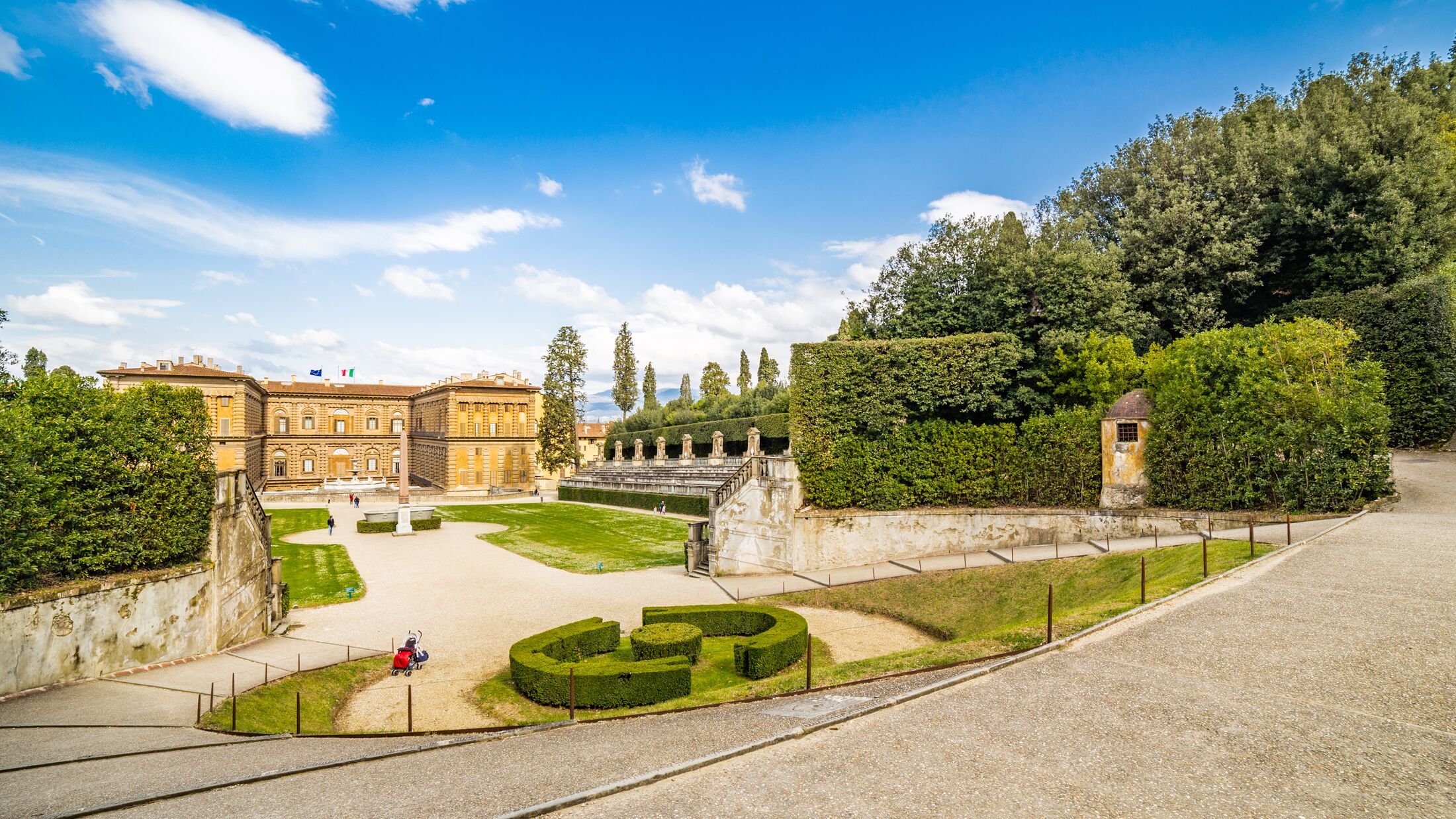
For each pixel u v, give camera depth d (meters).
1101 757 9.41
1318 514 25.20
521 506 76.06
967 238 41.09
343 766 12.02
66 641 18.09
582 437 137.62
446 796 9.91
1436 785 8.24
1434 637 12.66
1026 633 16.53
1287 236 42.91
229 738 14.44
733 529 37.03
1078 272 38.66
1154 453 30.53
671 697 19.22
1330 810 7.84
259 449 101.69
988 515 33.91
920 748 10.05
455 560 41.34
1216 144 45.53
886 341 38.09
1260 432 27.31
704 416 99.38
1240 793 8.30
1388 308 37.50
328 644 24.22
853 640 25.20
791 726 12.25
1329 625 13.73
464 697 19.86
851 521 36.03
